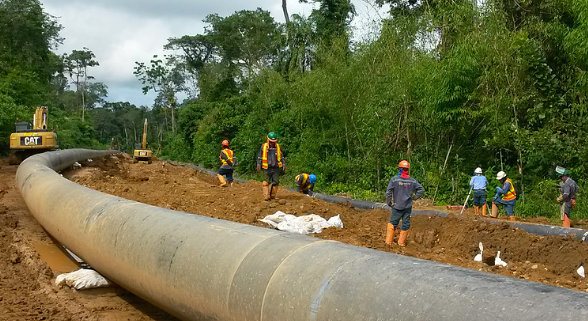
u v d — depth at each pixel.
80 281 5.56
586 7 13.70
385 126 18.88
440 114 16.27
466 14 16.48
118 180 17.41
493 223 9.30
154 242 4.24
